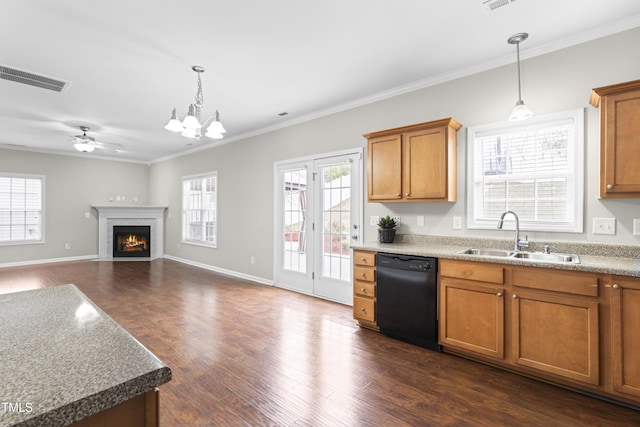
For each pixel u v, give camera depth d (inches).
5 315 42.1
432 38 102.4
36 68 120.2
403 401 79.7
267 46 106.3
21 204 266.4
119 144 254.8
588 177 99.2
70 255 289.0
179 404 78.3
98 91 142.6
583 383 80.2
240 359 101.8
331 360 101.2
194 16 89.7
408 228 138.1
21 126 199.2
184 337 118.9
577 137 100.7
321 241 173.9
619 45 94.3
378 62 117.9
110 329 37.6
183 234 286.4
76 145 198.5
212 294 179.3
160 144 254.8
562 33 99.3
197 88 139.9
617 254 94.0
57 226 282.4
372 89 143.1
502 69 115.0
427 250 112.3
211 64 118.5
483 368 96.0
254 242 214.4
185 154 283.6
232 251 231.8
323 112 170.4
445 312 103.9
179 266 266.1
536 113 108.0
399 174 127.2
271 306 157.4
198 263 266.5
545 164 109.4
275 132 199.2
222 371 94.3
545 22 93.7
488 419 72.9
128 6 84.7
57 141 240.8
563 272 82.4
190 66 119.9
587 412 75.3
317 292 175.2
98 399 24.4
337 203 166.4
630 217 93.3
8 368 27.8
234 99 154.6
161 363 29.3
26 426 21.0
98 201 305.0
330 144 168.6
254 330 126.0
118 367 28.3
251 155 216.5
